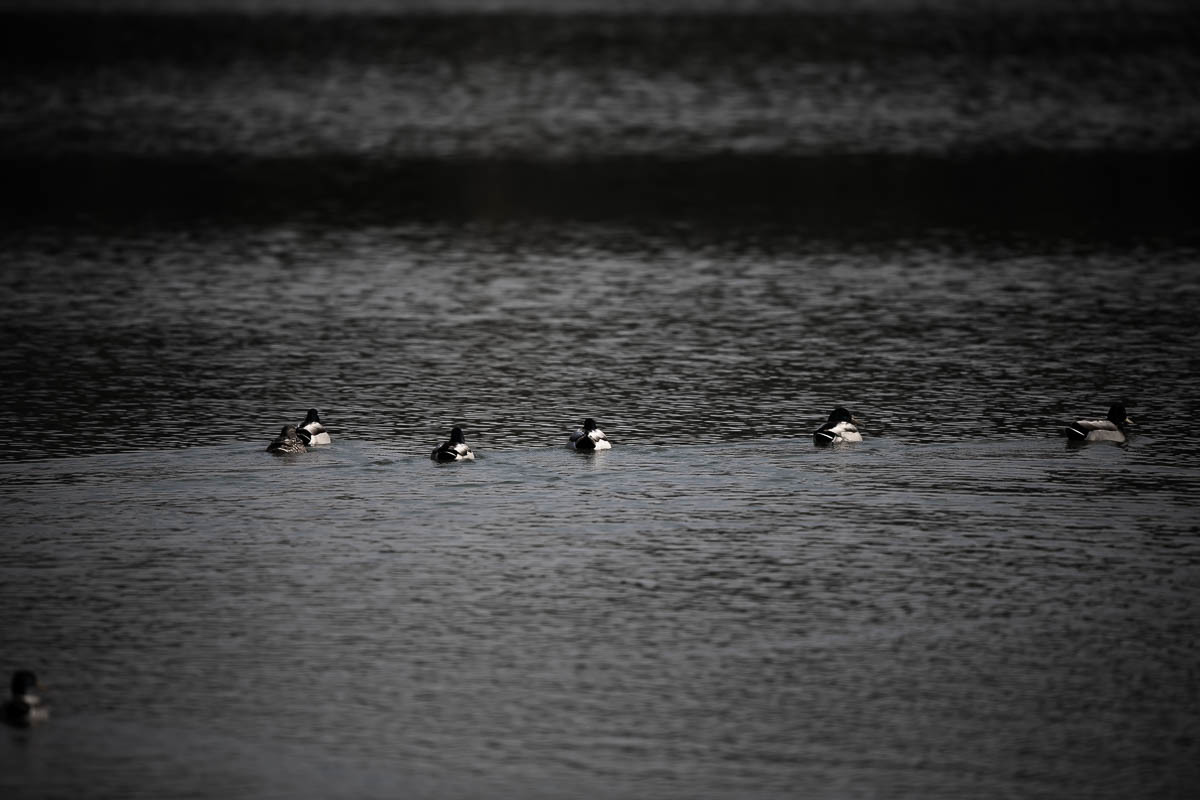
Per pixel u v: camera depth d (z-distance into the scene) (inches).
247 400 2171.5
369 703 1306.6
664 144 4483.3
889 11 7687.0
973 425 2063.2
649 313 2674.7
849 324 2593.5
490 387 2240.4
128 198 3735.2
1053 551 1624.0
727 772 1203.2
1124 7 7706.7
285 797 1170.0
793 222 3464.6
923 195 3740.2
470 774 1201.4
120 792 1174.3
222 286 2869.1
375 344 2474.2
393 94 5433.1
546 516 1727.4
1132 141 4448.8
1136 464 1902.1
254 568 1583.4
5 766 1206.9
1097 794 1173.1
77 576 1557.6
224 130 4741.6
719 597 1514.5
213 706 1300.4
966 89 5413.4
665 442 1994.3
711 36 6771.7
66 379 2268.7
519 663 1378.0
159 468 1884.8
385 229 3410.4
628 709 1296.8
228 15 7564.0
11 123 4808.1
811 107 5103.3
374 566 1589.6
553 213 3580.2
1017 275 2945.4
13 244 3225.9
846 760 1219.2
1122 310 2672.2
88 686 1332.4
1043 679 1344.7
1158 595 1512.1
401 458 1927.9
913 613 1475.1
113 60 6107.3
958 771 1203.2
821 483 1836.9
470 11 7785.4
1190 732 1256.2
